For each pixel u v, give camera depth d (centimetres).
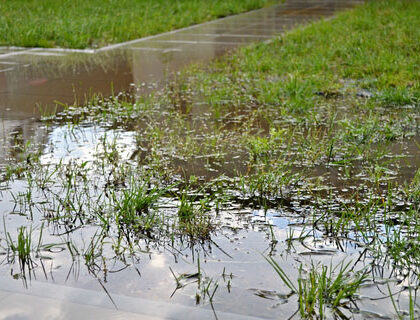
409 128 553
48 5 1496
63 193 398
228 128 561
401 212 365
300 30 1195
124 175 429
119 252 316
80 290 273
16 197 392
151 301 263
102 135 534
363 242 328
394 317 255
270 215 364
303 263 304
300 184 414
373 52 936
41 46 1035
